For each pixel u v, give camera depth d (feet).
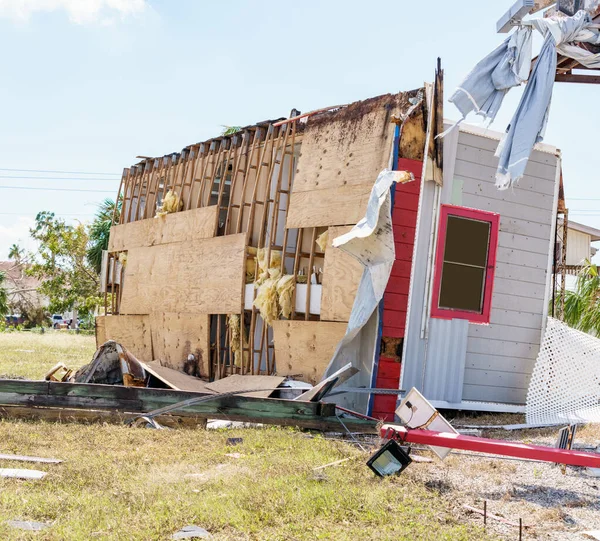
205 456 23.82
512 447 20.99
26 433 26.81
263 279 41.68
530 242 39.27
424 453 25.76
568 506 19.57
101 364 36.73
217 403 28.99
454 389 36.17
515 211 38.68
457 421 35.53
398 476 21.16
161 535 15.71
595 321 50.06
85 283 130.62
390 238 32.65
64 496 18.25
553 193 40.11
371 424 28.14
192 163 52.75
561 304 42.55
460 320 36.32
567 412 28.63
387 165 34.99
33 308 187.62
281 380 36.83
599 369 28.48
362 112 37.32
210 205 52.16
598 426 32.27
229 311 44.27
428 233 35.27
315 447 25.34
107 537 15.25
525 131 27.84
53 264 131.44
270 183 42.73
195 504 17.71
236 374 42.78
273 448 25.17
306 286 38.70
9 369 55.21
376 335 33.83
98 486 19.52
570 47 27.78
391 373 34.09
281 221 44.14
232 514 17.06
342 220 36.42
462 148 37.04
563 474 22.98
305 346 37.58
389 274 32.96
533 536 16.70
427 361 35.35
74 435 26.73
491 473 23.04
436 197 35.40
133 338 56.65
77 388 29.84
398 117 34.58
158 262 53.57
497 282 38.22
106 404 29.71
